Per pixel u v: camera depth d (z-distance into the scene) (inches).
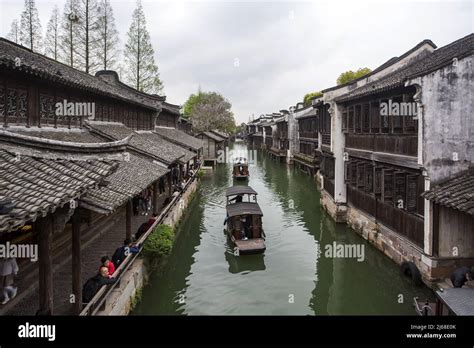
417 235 530.0
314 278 613.3
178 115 1708.9
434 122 490.3
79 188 270.7
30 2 1295.5
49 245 289.7
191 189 1210.6
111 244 560.7
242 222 731.4
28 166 291.9
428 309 388.8
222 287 579.2
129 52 1535.4
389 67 864.3
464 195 436.5
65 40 1296.8
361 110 740.7
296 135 2183.8
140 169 602.9
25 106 470.9
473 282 437.7
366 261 673.6
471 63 489.7
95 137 635.5
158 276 595.8
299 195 1299.2
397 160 573.9
